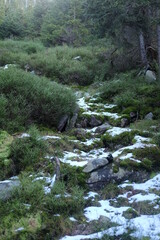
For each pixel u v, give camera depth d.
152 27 9.54
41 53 15.89
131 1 7.98
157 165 5.04
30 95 6.71
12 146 5.05
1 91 6.59
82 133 6.75
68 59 14.19
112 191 4.38
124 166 4.83
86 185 4.52
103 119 7.48
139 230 3.32
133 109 7.60
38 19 28.86
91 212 3.86
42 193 3.96
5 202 3.84
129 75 9.90
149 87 8.27
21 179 4.36
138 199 4.09
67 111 7.20
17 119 6.09
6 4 36.72
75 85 11.59
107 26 9.77
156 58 10.30
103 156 5.28
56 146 5.71
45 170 4.78
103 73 11.31
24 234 3.31
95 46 15.30
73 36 20.48
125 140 6.06
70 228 3.55
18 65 12.81
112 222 3.55
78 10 22.70
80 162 5.00
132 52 11.05
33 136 5.40
